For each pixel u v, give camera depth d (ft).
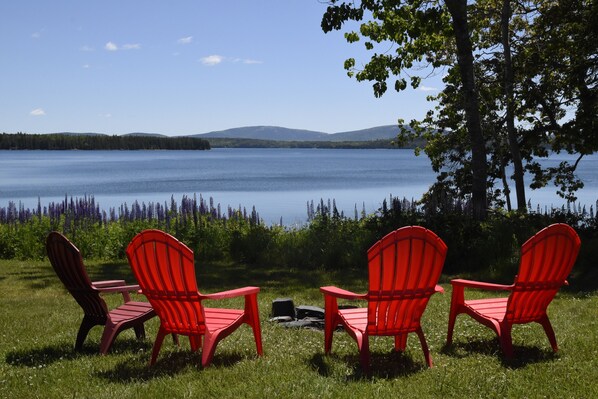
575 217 52.65
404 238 19.84
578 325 26.17
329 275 45.78
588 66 68.08
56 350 23.44
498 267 44.65
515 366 20.01
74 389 18.01
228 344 23.48
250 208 143.33
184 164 556.92
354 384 17.90
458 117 76.23
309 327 27.04
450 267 47.73
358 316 21.81
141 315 23.24
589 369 19.24
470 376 18.58
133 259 20.42
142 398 16.99
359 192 202.90
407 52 68.49
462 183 77.36
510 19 77.10
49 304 35.32
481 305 23.15
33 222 61.16
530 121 74.54
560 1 69.46
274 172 388.57
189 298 20.17
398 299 20.15
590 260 44.21
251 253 54.34
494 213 54.34
